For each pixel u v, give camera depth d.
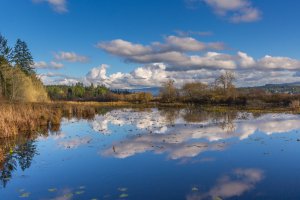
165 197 11.98
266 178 14.36
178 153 19.73
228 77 86.62
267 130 30.12
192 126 33.69
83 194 12.45
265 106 65.88
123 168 16.34
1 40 67.62
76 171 15.87
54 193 12.68
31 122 30.28
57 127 33.75
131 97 111.62
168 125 34.94
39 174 15.42
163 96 102.44
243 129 30.89
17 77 63.34
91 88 175.12
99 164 17.20
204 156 18.88
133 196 12.12
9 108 32.16
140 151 20.42
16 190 13.12
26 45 75.25
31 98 65.19
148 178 14.48
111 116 48.72
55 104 60.06
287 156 18.75
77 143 23.67
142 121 40.09
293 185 13.29
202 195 12.16
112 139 25.47
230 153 19.64
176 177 14.61
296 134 27.48
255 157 18.58
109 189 13.00
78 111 52.31
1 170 16.28
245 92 88.44
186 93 99.38
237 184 13.52
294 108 58.59
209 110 61.00
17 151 20.77
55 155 19.58
